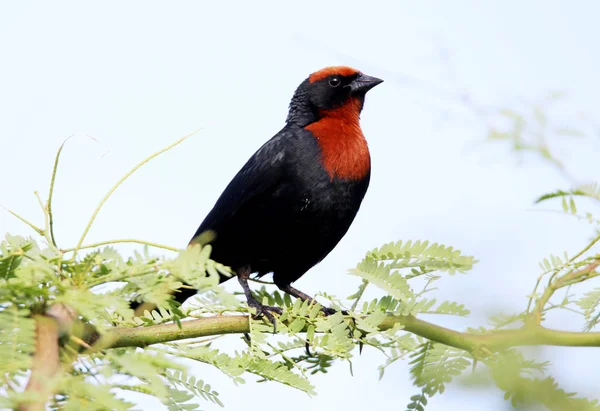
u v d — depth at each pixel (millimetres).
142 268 4164
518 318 5895
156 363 3572
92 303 3818
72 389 3035
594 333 5691
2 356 3271
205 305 5930
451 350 6105
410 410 6082
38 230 4840
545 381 4055
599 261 6223
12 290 3812
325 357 6605
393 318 6559
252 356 5461
